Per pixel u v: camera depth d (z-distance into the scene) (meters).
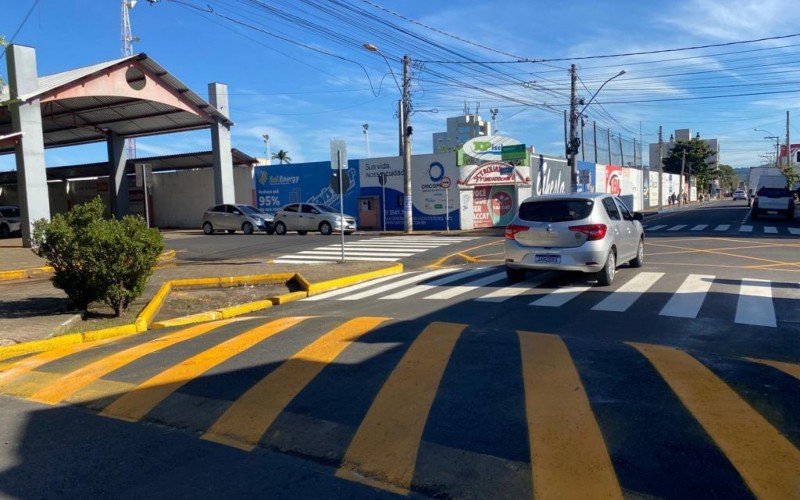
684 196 86.50
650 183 67.88
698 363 5.82
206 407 5.32
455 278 12.70
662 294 9.67
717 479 3.68
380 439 4.46
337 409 5.06
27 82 23.27
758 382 5.27
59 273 10.27
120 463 4.32
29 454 4.55
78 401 5.75
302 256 18.97
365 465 4.10
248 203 39.25
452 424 4.63
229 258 19.08
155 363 6.82
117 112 32.66
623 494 3.56
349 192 35.81
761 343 6.68
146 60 27.17
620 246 11.45
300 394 5.45
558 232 10.65
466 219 33.03
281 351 6.88
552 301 9.38
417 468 4.01
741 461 3.88
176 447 4.56
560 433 4.38
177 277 14.09
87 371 6.69
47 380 6.49
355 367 6.11
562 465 3.93
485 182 33.00
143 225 10.49
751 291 9.76
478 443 4.30
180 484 3.96
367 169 35.03
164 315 10.37
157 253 10.59
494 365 5.94
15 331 8.88
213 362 6.63
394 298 10.59
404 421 4.73
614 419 4.57
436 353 6.41
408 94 29.22
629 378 5.43
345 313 9.27
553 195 11.11
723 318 7.89
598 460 3.96
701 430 4.33
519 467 3.94
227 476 4.04
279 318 9.16
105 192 41.59
